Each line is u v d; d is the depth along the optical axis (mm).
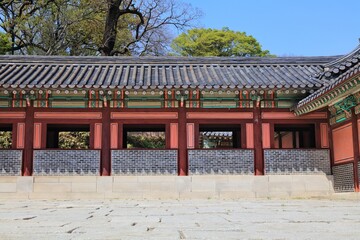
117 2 37469
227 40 51688
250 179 18719
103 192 18453
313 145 19797
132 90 18062
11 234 5879
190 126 19141
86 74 19781
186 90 18141
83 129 21109
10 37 38250
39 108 19047
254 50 52969
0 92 18484
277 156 18969
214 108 19312
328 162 19016
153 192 18516
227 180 18703
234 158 18875
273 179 18766
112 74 19719
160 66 21344
